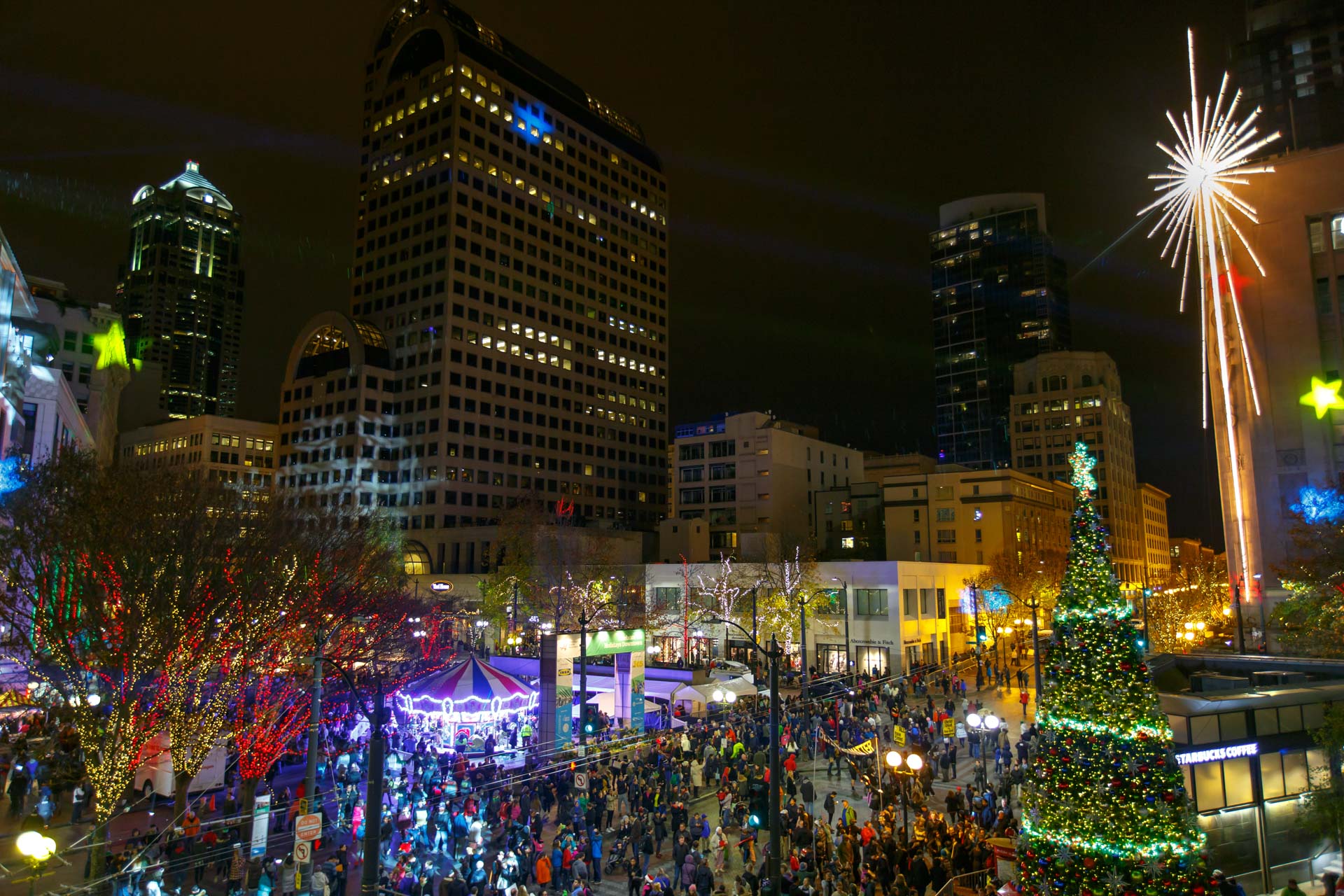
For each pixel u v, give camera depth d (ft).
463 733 124.36
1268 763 76.84
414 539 392.06
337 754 124.06
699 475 382.22
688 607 243.60
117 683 89.86
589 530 307.17
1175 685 99.76
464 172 423.23
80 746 114.83
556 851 78.02
